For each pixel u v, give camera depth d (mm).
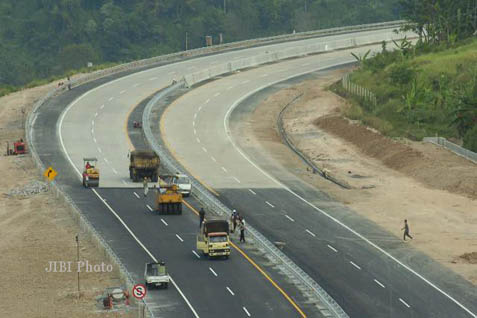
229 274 93188
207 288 88688
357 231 111500
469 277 94938
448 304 86500
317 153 158250
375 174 143500
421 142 156125
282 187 133750
